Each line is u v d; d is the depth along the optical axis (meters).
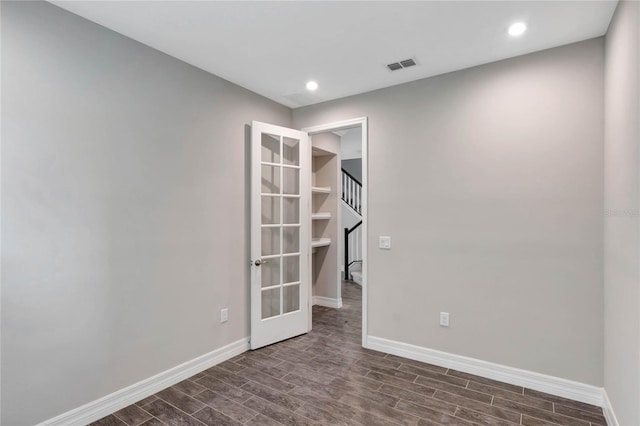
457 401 2.40
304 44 2.49
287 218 3.72
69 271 2.09
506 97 2.68
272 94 3.50
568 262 2.45
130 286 2.40
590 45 2.37
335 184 4.85
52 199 2.01
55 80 2.03
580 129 2.41
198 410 2.30
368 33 2.33
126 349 2.37
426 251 3.04
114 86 2.31
